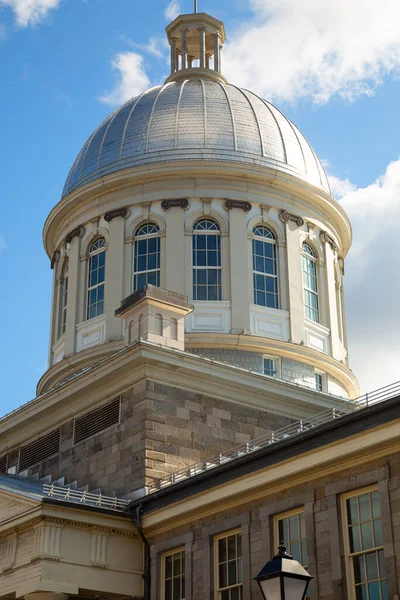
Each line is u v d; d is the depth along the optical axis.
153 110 51.56
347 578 26.36
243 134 50.03
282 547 18.19
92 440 37.78
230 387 38.25
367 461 26.67
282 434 38.97
